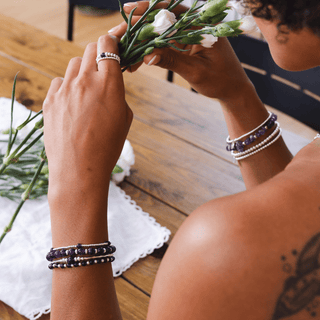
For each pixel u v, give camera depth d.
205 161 1.00
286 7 0.37
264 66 1.36
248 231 0.34
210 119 1.12
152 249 0.78
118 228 0.80
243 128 0.77
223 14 0.51
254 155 0.76
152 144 1.02
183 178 0.95
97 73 0.52
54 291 0.47
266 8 0.39
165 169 0.96
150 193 0.90
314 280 0.34
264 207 0.35
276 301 0.33
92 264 0.46
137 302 0.70
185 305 0.35
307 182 0.36
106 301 0.47
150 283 0.73
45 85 1.15
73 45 1.32
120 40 0.61
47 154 0.50
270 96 1.39
